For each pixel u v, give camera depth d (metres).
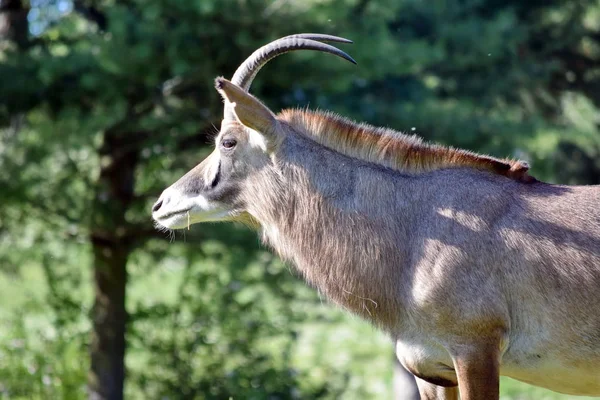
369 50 16.23
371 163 10.40
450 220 9.86
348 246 10.23
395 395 17.70
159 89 16.75
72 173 18.02
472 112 18.98
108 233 17.62
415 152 10.31
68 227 18.08
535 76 29.22
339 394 20.17
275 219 10.54
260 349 21.50
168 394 19.22
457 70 25.67
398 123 17.61
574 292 9.51
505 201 9.88
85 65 15.84
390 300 10.06
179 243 18.50
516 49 27.78
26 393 19.08
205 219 10.83
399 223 10.09
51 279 19.53
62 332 19.89
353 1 16.33
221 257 18.92
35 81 15.98
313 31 15.93
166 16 15.99
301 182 10.41
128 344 19.44
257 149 10.54
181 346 19.36
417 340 9.91
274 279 18.95
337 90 16.66
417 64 17.27
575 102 32.72
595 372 9.65
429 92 21.12
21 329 20.03
